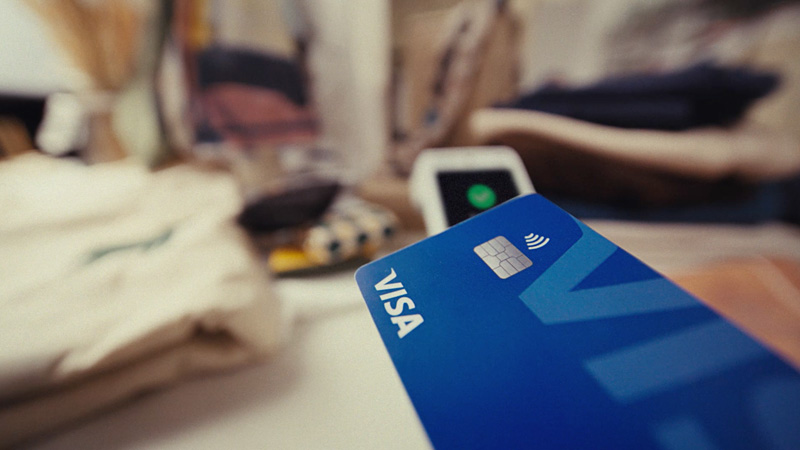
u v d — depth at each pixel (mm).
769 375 149
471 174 355
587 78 685
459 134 825
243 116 1024
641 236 655
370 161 1029
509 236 245
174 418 434
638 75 652
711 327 171
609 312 188
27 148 1255
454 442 153
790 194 625
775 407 140
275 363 493
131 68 1132
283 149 1063
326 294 620
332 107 1052
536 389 165
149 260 544
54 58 1241
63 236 658
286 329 541
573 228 244
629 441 144
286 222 688
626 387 158
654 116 654
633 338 175
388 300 213
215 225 625
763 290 528
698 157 641
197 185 936
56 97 1284
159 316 442
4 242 620
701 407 146
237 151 1040
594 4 647
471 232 250
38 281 510
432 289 215
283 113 1043
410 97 892
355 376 460
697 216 681
